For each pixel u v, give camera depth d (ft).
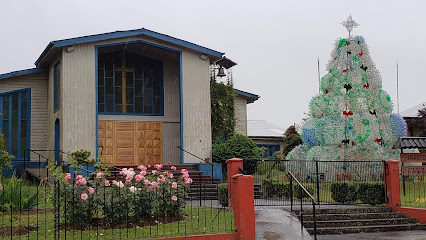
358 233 46.80
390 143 80.84
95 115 71.26
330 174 71.20
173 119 82.53
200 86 78.64
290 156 84.58
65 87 69.62
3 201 43.14
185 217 41.98
